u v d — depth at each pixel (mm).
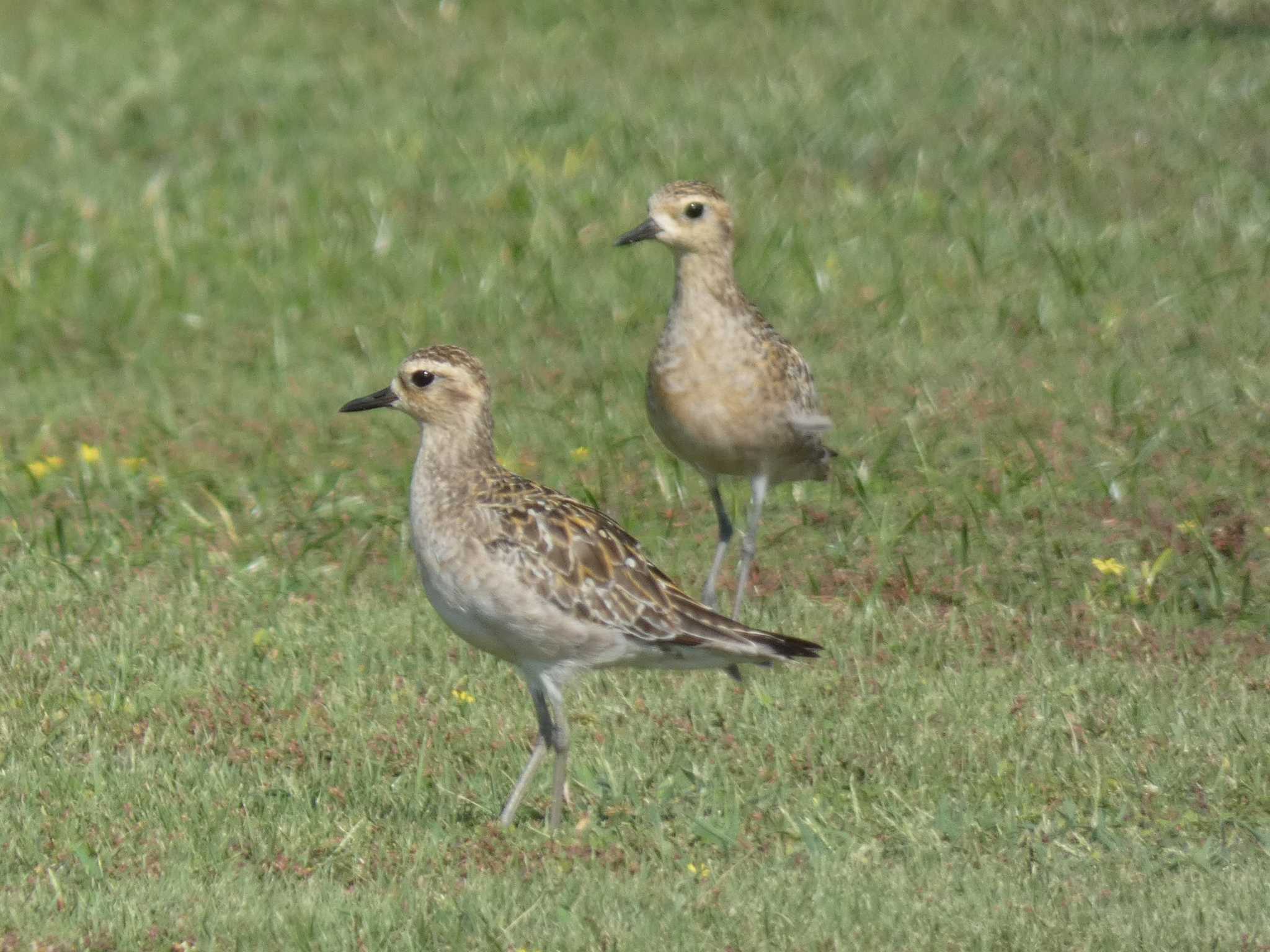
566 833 9547
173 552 13859
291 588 13234
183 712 11117
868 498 14359
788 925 8344
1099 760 10227
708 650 9477
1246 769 10133
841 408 15805
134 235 20297
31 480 14906
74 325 18672
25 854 9258
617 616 9398
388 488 14961
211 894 8750
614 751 10547
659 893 8758
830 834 9469
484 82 24438
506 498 9570
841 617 12688
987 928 8250
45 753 10492
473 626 9570
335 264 19469
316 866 9188
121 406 16766
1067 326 17266
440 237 20094
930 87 22844
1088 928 8242
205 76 25109
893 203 20031
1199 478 14219
